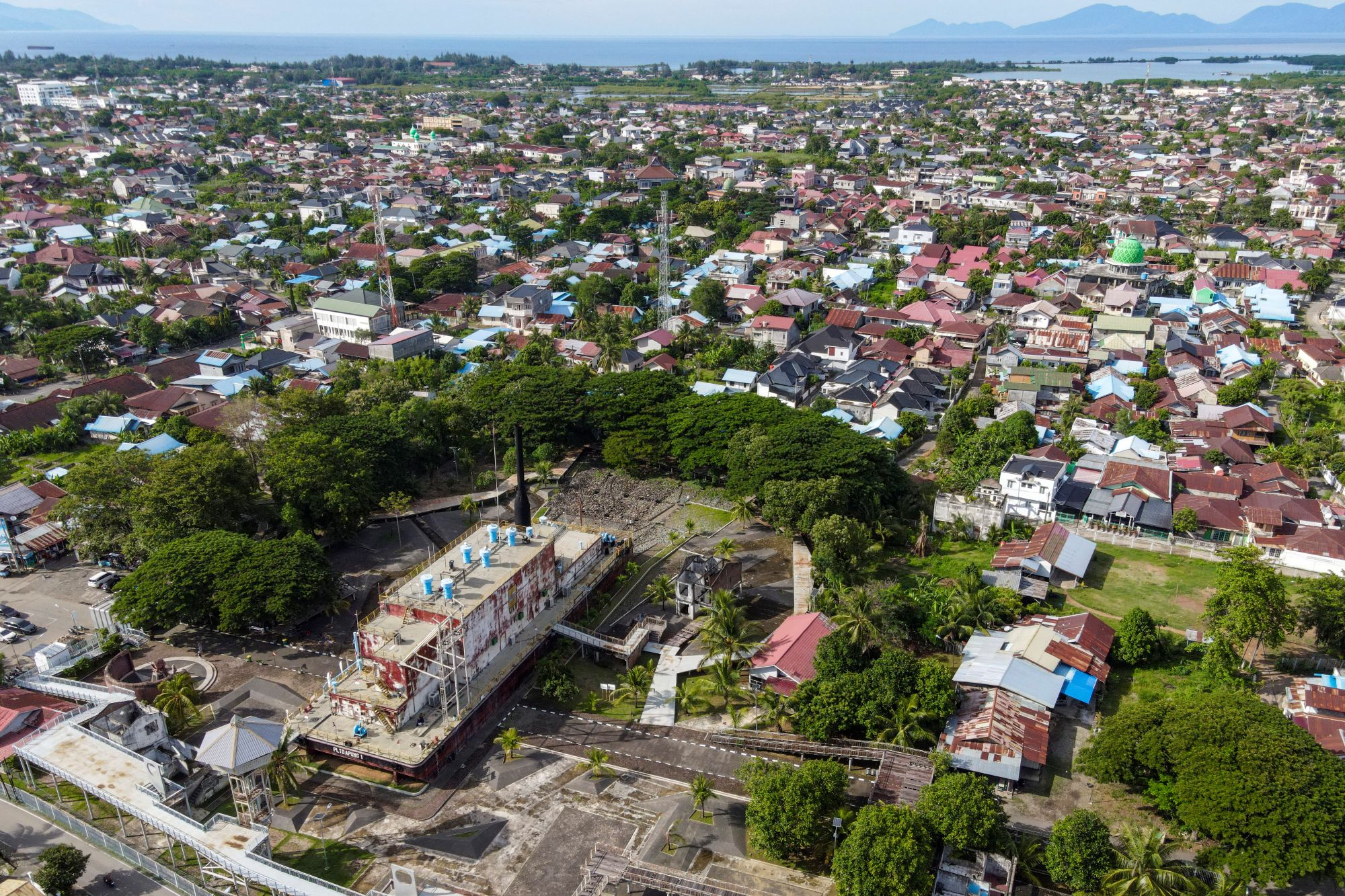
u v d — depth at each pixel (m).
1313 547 122.75
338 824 84.75
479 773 91.62
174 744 91.31
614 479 158.75
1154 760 81.44
